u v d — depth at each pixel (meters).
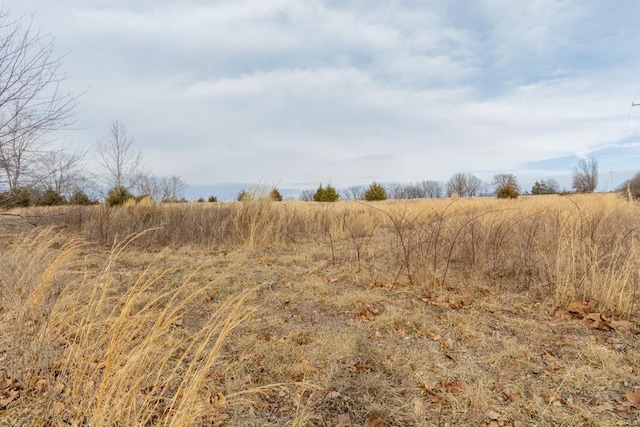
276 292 4.21
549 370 2.44
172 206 9.69
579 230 4.69
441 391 2.25
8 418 1.94
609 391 2.19
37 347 2.35
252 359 2.63
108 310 3.37
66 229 8.31
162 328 2.13
